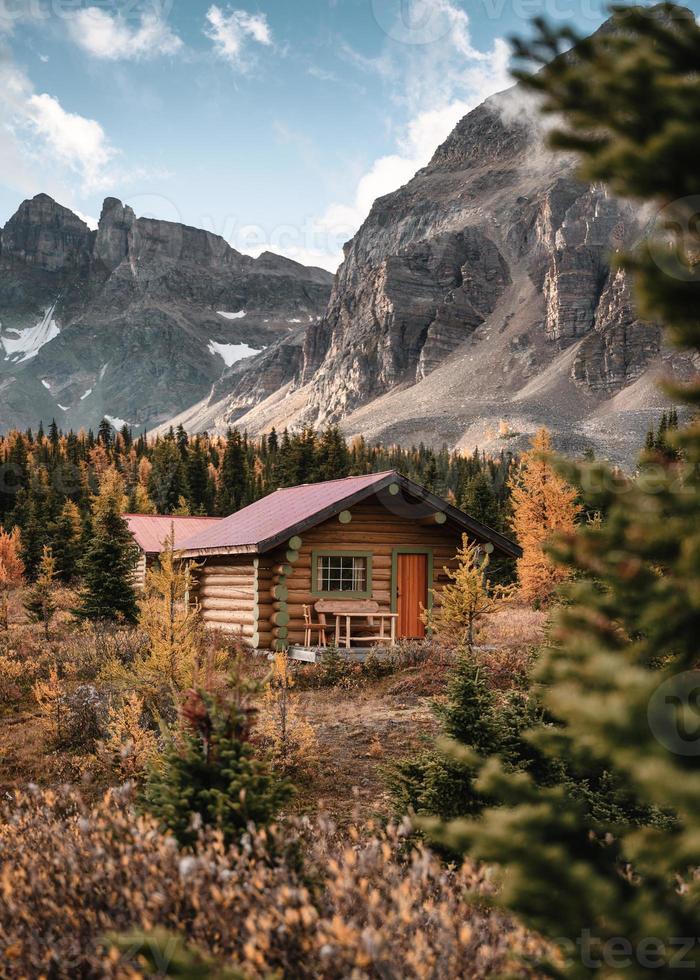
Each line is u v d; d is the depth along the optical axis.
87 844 4.82
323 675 16.05
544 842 2.57
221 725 5.68
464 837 2.55
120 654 17.75
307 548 18.89
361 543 19.33
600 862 2.64
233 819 5.21
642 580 2.56
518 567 26.98
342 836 7.23
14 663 16.56
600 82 2.39
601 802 6.42
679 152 2.24
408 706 13.77
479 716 7.41
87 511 58.88
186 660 13.17
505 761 7.15
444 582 19.94
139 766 10.35
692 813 1.96
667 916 2.31
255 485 82.38
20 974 3.79
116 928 3.94
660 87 2.30
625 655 2.50
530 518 26.88
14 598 31.28
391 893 4.11
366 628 19.28
